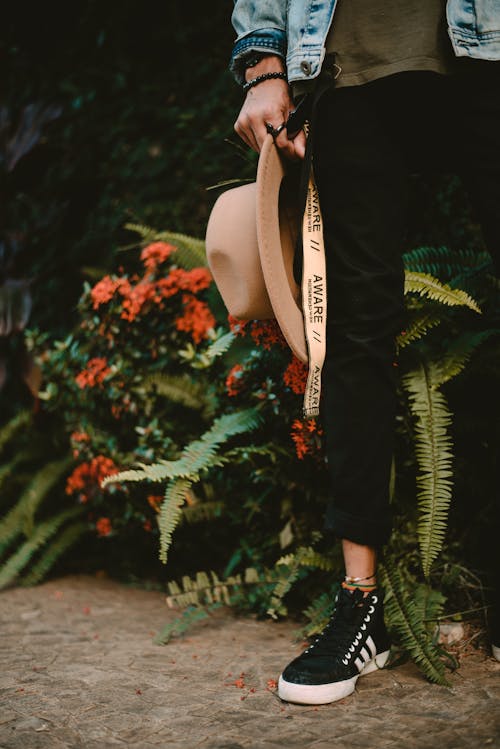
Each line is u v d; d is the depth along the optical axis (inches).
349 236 50.4
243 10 53.1
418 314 63.2
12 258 118.9
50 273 118.9
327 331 52.6
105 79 121.9
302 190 50.3
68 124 124.5
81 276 116.6
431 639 55.6
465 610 65.0
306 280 51.8
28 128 120.1
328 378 52.4
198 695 51.9
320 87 49.3
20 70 133.0
